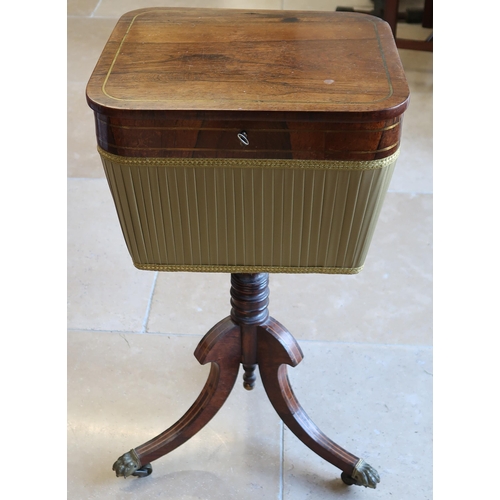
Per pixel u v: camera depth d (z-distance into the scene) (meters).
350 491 1.22
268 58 0.90
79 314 1.57
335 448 1.20
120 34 0.96
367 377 1.43
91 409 1.36
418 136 2.16
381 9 2.80
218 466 1.27
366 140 0.80
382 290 1.64
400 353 1.48
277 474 1.25
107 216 1.86
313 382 1.42
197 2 2.89
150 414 1.36
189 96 0.81
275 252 0.93
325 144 0.81
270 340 1.11
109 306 1.60
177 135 0.81
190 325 1.55
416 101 2.32
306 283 1.66
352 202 0.86
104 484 1.24
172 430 1.23
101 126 0.82
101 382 1.42
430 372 1.44
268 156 0.82
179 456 1.29
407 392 1.40
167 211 0.88
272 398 1.17
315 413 1.35
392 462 1.27
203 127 0.80
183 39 0.95
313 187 0.84
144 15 1.02
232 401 1.38
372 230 0.90
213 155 0.82
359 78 0.85
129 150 0.82
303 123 0.79
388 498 1.21
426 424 1.33
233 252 0.93
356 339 1.51
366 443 1.30
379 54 0.91
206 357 1.12
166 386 1.41
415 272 1.69
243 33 0.97
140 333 1.53
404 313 1.58
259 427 1.34
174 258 0.94
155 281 1.67
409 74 2.46
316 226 0.89
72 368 1.45
